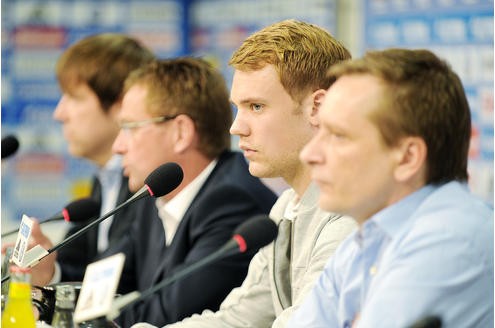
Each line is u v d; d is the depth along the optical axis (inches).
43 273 228.1
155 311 219.8
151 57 312.2
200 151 241.8
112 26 453.4
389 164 127.3
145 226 261.7
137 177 243.6
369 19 393.7
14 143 226.4
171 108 240.4
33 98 448.5
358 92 127.6
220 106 244.5
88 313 134.9
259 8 432.5
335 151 128.5
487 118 358.6
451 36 368.2
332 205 130.3
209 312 198.2
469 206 130.5
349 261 146.9
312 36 182.2
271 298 190.7
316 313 152.0
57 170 448.1
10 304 141.6
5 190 446.6
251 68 180.4
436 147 128.3
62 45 449.1
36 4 447.5
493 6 355.9
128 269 267.9
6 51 447.2
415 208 130.5
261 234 140.5
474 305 127.1
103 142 309.0
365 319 126.4
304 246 176.2
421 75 128.4
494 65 352.2
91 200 207.6
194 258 220.4
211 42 451.8
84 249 296.5
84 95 305.6
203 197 231.3
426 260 126.0
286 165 181.0
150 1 455.5
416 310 124.0
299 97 179.3
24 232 175.5
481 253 127.3
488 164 357.4
